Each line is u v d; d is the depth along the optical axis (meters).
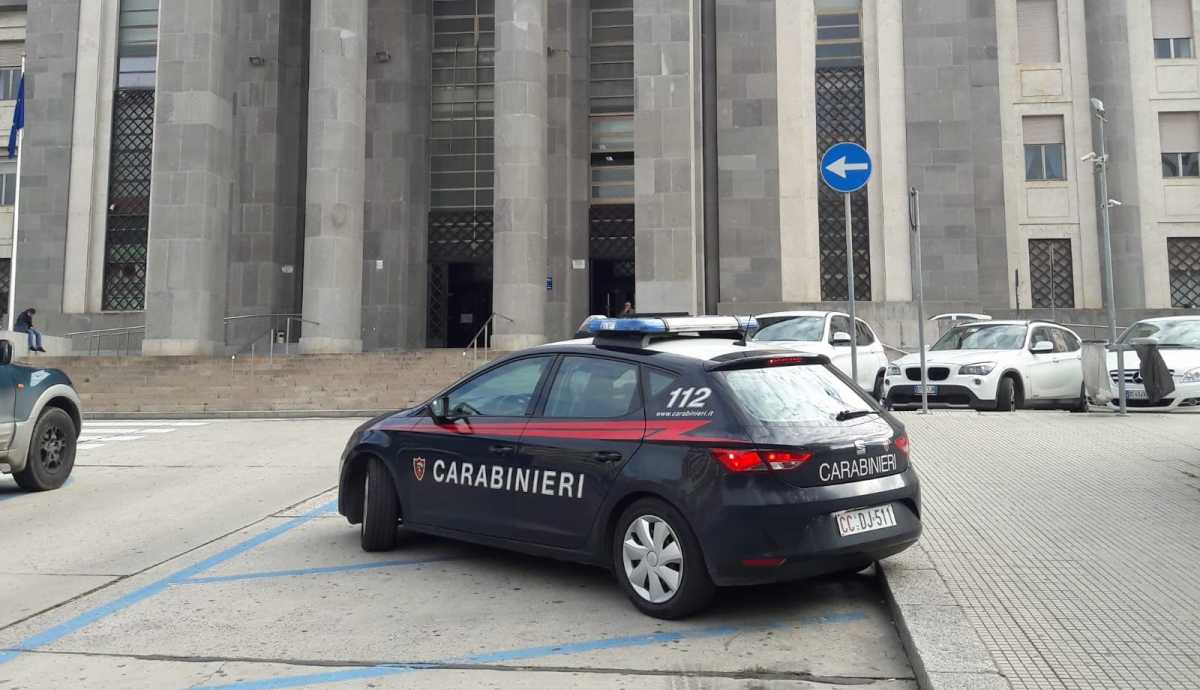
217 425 15.34
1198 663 3.47
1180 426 10.13
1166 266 26.98
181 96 23.00
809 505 4.21
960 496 6.88
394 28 27.84
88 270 28.41
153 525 7.20
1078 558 5.09
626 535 4.64
